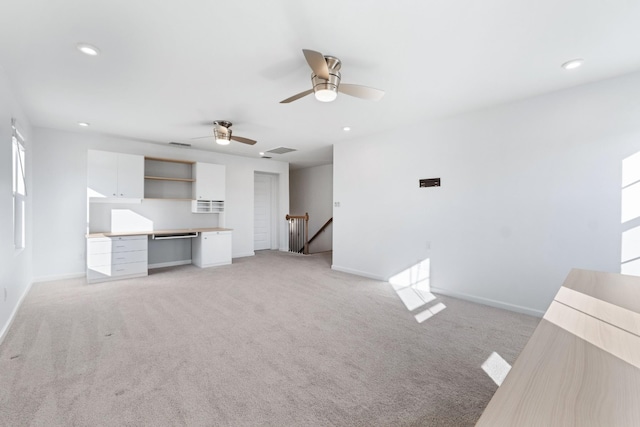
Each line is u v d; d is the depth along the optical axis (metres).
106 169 4.96
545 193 3.35
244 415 1.76
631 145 2.85
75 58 2.57
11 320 3.07
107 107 3.77
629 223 2.87
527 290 3.49
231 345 2.64
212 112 3.97
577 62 2.62
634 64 2.66
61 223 4.86
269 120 4.34
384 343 2.71
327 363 2.36
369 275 5.21
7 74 2.85
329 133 5.08
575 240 3.17
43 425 1.67
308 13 1.98
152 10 1.95
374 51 2.45
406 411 1.81
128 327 3.00
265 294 4.20
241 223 7.26
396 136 4.79
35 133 4.62
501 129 3.66
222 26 2.12
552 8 1.92
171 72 2.83
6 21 2.05
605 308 1.33
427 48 2.40
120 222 5.51
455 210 4.10
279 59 2.59
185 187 6.29
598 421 0.61
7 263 2.95
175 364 2.32
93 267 4.70
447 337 2.85
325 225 8.73
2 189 2.76
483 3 1.87
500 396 0.71
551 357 0.89
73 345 2.61
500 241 3.69
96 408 1.81
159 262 6.06
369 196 5.21
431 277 4.37
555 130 3.27
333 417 1.76
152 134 5.12
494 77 2.92
